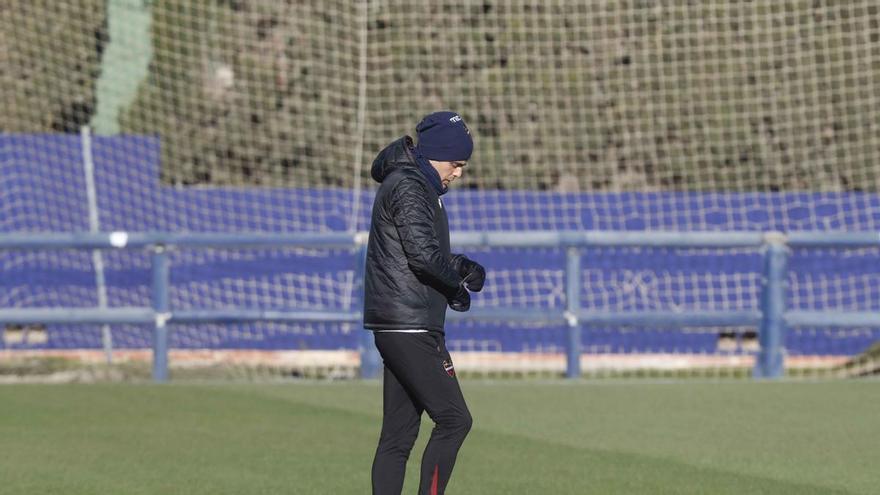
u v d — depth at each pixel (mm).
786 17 60469
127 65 61906
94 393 37625
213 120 62625
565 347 41781
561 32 62750
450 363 20094
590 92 62938
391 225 19703
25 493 24531
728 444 29875
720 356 45812
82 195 50062
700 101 61844
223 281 46438
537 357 45656
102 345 45625
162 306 41031
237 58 62781
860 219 49281
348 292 46344
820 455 28609
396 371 20031
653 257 46062
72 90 61844
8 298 46625
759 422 32906
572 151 63000
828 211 49469
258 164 63094
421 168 19812
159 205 50406
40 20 61500
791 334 45094
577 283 41500
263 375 44188
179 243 40969
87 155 50156
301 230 50281
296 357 45156
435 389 19828
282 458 27969
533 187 63125
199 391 38094
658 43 62156
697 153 61906
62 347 45594
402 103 63688
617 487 25266
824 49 60219
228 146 62594
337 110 63312
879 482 25859
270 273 46500
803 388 38906
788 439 30547
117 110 61938
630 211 49719
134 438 30375
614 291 46469
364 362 41469
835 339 45062
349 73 63375
